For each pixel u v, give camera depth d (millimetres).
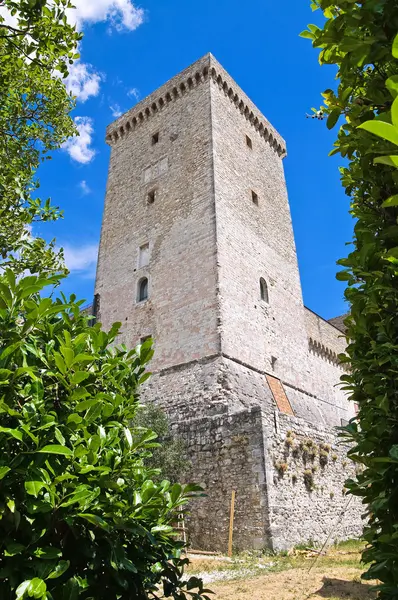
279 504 13828
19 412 2547
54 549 2326
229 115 26406
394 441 2371
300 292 27062
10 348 2562
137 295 23625
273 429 14961
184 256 22094
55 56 6242
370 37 2422
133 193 27188
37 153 8438
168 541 3154
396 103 1285
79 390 2748
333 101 3166
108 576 2738
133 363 3699
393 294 2549
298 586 8859
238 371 19094
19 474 2391
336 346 31016
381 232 2855
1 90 7594
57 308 2912
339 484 17344
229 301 20297
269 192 27828
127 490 3059
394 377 2584
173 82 27797
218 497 14711
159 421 17516
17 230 6605
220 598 8109
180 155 25219
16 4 5504
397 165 1467
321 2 2748
